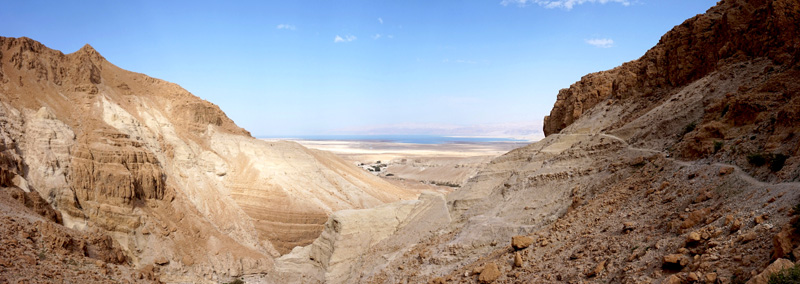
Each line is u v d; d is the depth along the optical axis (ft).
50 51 252.83
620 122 120.98
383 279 112.57
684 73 118.32
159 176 214.07
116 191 192.95
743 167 64.90
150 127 260.62
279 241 238.89
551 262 69.97
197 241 204.23
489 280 74.59
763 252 43.86
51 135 200.54
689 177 70.85
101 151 203.41
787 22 91.61
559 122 167.53
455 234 113.39
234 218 241.14
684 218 58.95
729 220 52.06
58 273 117.19
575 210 87.25
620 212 74.59
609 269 58.08
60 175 190.90
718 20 115.24
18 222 132.87
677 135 93.50
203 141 286.25
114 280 132.87
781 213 47.37
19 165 181.37
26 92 219.82
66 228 154.30
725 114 82.07
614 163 97.40
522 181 120.47
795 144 60.64
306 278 156.04
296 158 305.53
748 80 91.61
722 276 43.93
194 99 307.58
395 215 155.94
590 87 153.07
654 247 56.18
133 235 188.03
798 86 73.77
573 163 112.37
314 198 270.26
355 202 293.84
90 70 261.44
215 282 187.52
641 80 132.57
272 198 254.68
